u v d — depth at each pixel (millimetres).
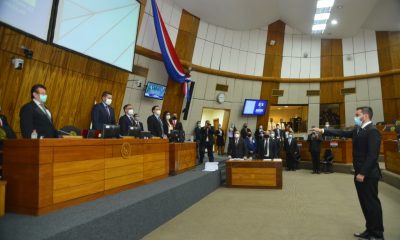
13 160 2855
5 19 4793
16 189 2818
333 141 10906
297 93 14141
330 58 13875
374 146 3205
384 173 7887
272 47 14016
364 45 13234
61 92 6578
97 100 7508
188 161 6867
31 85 5926
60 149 2971
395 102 12289
